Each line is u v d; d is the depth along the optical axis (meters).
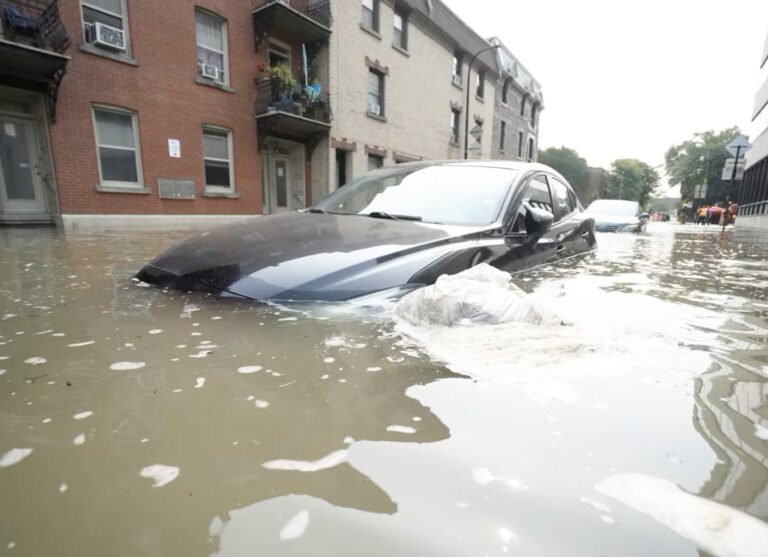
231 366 1.08
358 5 12.68
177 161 9.41
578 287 2.16
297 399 0.91
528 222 2.55
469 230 2.29
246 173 10.88
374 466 0.68
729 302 1.87
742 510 0.58
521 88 23.33
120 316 1.49
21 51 6.56
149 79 8.79
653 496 0.61
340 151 13.18
